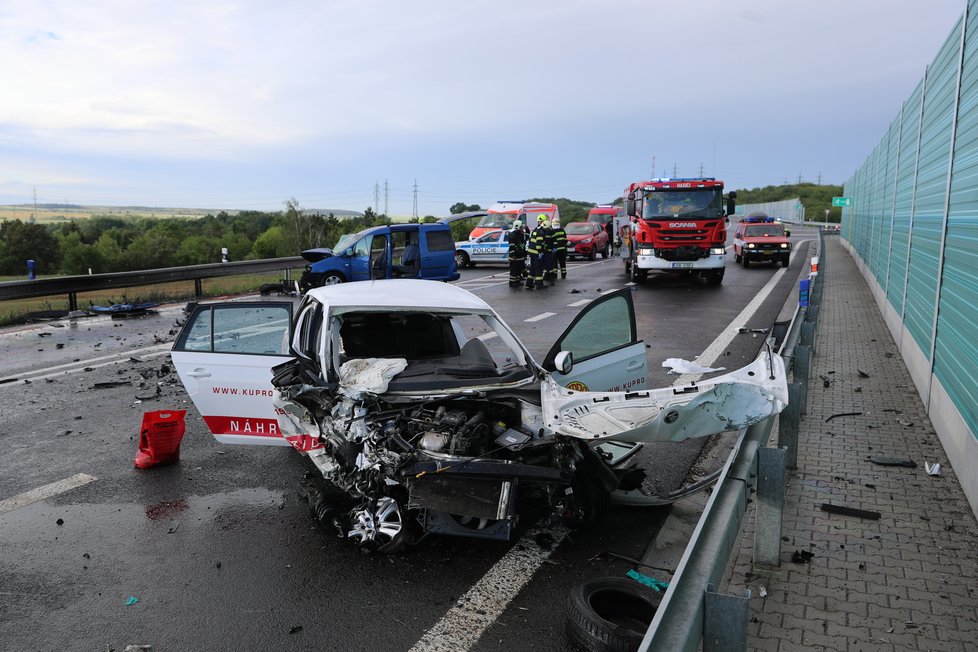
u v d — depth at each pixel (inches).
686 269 809.5
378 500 168.6
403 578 159.3
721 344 445.4
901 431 255.9
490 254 1164.5
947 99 275.4
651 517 190.5
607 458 193.3
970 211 211.8
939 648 128.5
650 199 812.6
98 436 269.7
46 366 399.9
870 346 413.4
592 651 125.2
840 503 194.1
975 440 189.5
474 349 216.7
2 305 837.2
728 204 809.5
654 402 164.4
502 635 136.6
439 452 157.2
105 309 633.0
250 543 177.9
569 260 1357.0
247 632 138.3
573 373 204.1
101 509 200.5
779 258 1067.9
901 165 454.3
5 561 169.3
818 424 265.3
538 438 167.3
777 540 155.5
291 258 927.0
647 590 133.7
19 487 218.2
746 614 81.7
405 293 215.0
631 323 224.4
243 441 220.5
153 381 361.1
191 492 212.7
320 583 157.3
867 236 791.7
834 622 137.1
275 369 208.1
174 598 151.3
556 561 166.6
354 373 183.3
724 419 151.5
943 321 251.8
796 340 291.9
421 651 131.9
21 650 132.3
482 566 164.4
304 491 207.2
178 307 685.3
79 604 149.1
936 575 155.1
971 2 237.0
